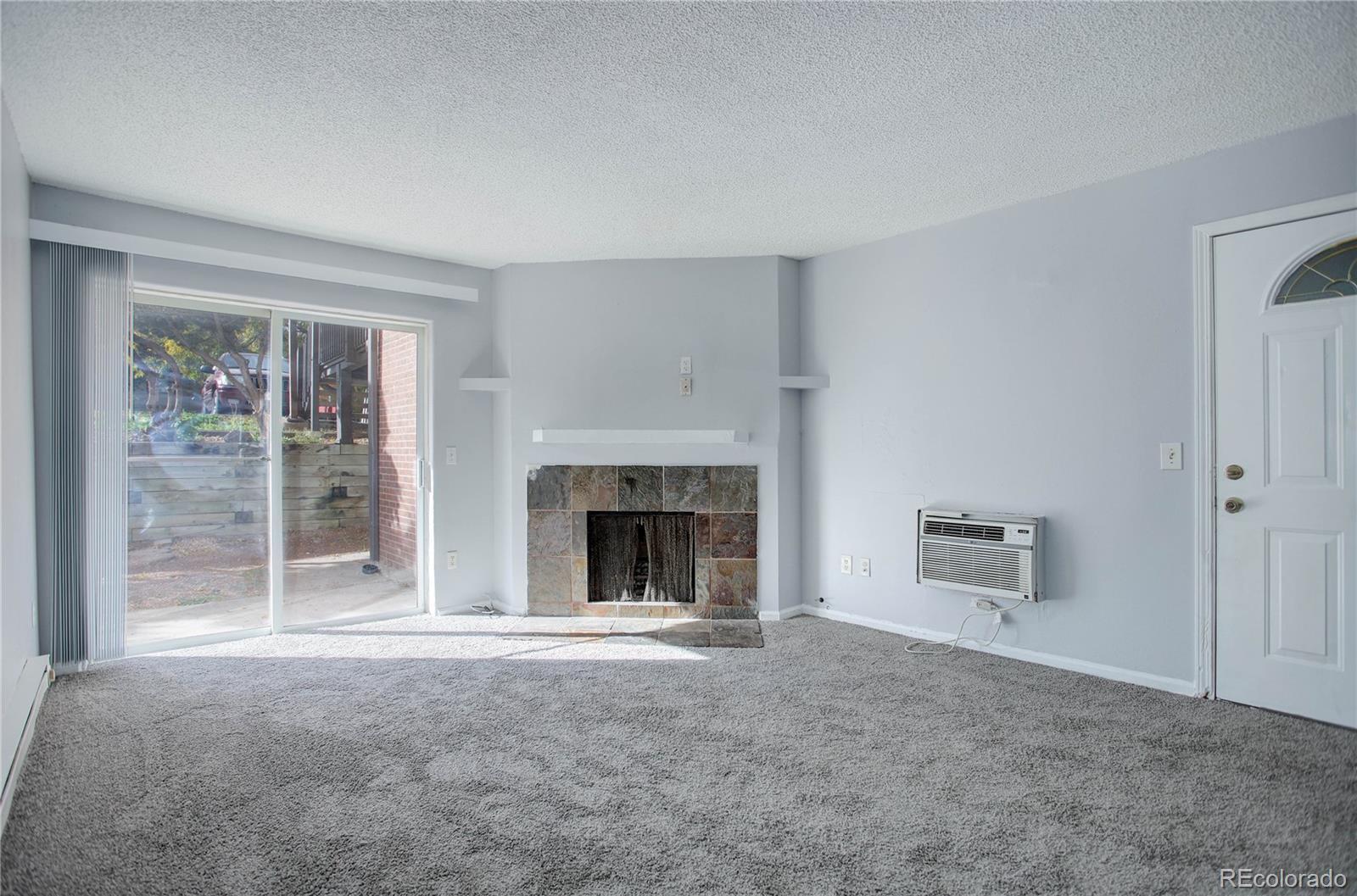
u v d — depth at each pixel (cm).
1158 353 311
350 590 436
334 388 429
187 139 279
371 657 364
